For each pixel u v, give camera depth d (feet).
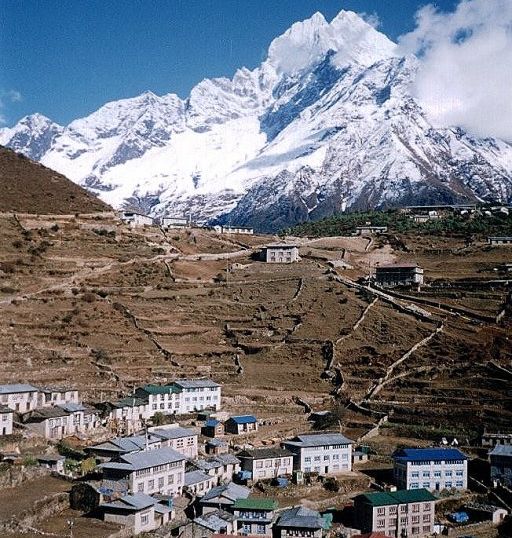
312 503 612.70
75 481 584.40
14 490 560.61
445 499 636.89
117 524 519.19
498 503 636.89
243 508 562.25
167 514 551.59
